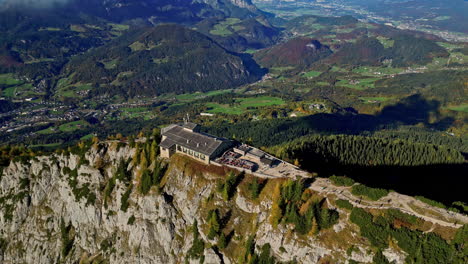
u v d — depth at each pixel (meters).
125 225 172.38
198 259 147.38
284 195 140.25
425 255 113.56
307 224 131.38
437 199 176.00
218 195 154.25
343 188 142.00
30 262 193.12
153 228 163.00
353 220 127.06
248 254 137.50
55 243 190.62
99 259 175.00
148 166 177.38
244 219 148.12
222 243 143.62
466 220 120.94
